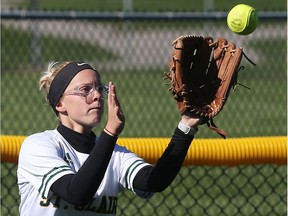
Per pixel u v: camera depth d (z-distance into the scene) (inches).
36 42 1583.4
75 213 441.7
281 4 2947.8
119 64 1598.2
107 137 415.5
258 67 1600.6
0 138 601.0
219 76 432.1
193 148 607.5
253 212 781.9
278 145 621.3
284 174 903.1
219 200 845.8
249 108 1437.0
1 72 1567.4
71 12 1015.0
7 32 1631.4
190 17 1015.6
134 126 1302.9
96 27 1680.6
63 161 435.2
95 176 412.8
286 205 808.3
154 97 1519.4
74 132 447.8
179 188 871.1
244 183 885.8
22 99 1472.7
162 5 3184.1
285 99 1480.1
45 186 427.2
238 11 476.1
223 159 613.0
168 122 1338.6
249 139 624.4
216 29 1501.0
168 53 1738.4
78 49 1654.8
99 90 440.1
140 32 1696.6
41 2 3075.8
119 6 3090.6
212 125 435.5
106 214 453.4
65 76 441.7
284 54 1609.3
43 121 1321.4
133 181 454.3
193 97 433.1
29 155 439.2
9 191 796.0
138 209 773.3
